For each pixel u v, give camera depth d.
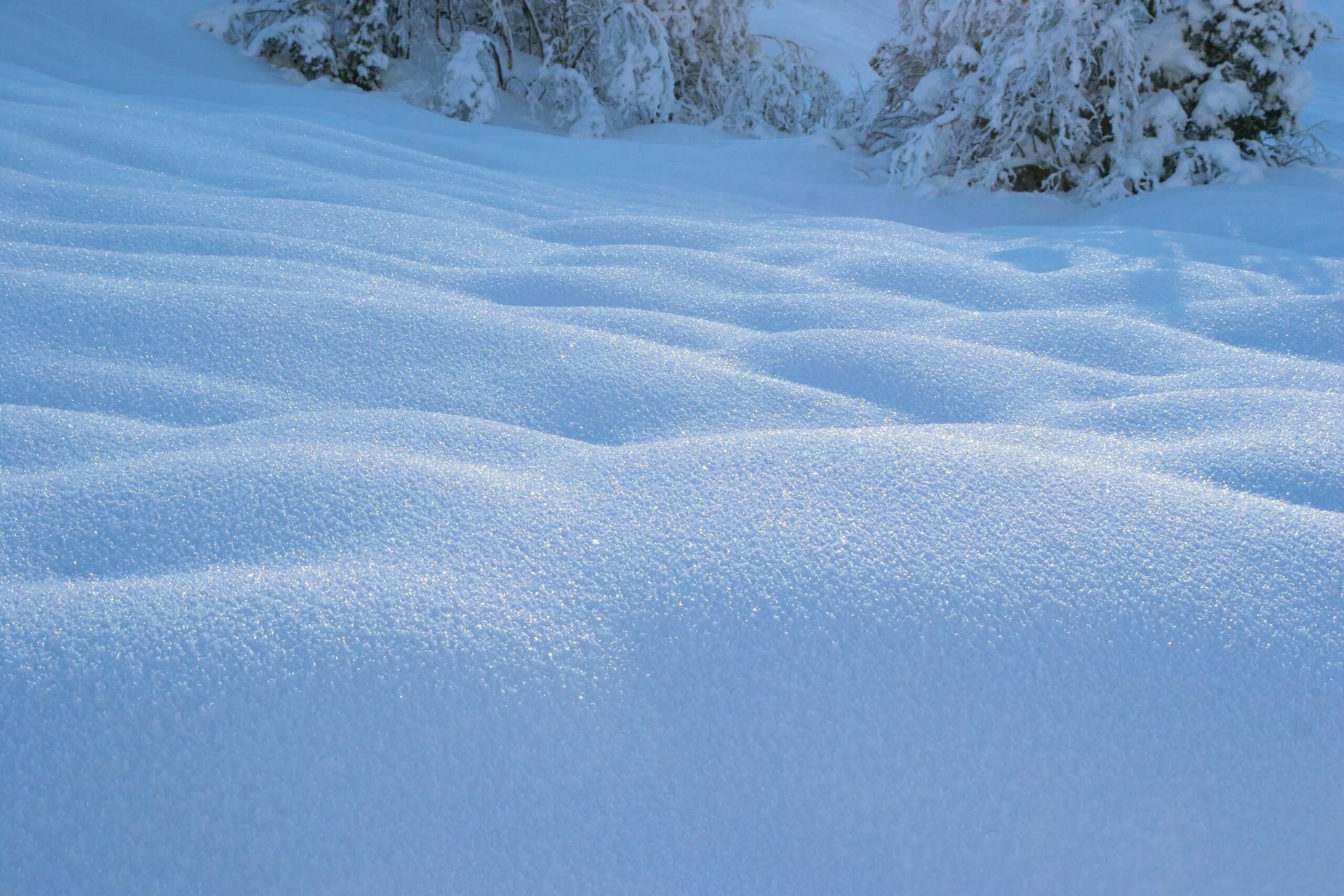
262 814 0.74
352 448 1.29
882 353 1.80
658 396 1.60
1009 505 1.09
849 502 1.09
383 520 1.07
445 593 0.93
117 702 0.79
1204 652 0.92
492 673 0.85
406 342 1.74
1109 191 5.27
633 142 6.35
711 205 4.55
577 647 0.89
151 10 7.71
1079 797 0.83
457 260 2.51
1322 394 1.62
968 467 1.17
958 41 6.25
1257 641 0.94
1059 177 5.62
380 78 8.07
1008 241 3.68
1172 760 0.86
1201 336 2.20
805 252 2.84
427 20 8.80
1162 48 5.57
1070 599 0.96
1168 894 0.79
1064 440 1.46
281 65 7.77
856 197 5.40
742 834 0.80
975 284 2.61
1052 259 3.25
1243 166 5.21
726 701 0.86
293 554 1.02
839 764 0.83
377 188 3.13
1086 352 2.02
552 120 8.37
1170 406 1.61
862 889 0.78
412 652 0.85
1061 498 1.11
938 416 1.66
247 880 0.71
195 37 7.59
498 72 8.48
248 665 0.82
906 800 0.82
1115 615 0.95
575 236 2.94
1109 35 5.27
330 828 0.74
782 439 1.26
